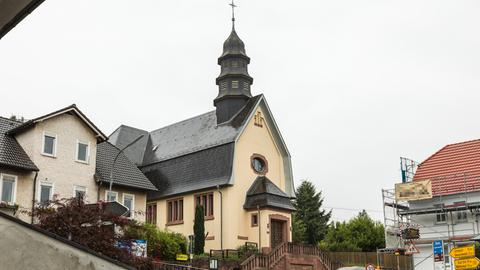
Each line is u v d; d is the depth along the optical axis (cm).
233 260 3234
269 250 3594
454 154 4594
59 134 3188
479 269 2305
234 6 4809
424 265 4194
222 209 4044
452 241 3819
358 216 6506
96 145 3400
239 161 4184
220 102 4584
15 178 2945
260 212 4025
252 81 4697
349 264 4178
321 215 7362
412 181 4459
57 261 784
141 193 3669
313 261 3572
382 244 5991
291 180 4597
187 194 4303
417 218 4362
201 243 3825
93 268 822
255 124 4419
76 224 1916
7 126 3231
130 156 4900
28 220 2911
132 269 861
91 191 3303
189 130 4809
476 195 4153
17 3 530
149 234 3095
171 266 2736
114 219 1972
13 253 741
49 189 3088
